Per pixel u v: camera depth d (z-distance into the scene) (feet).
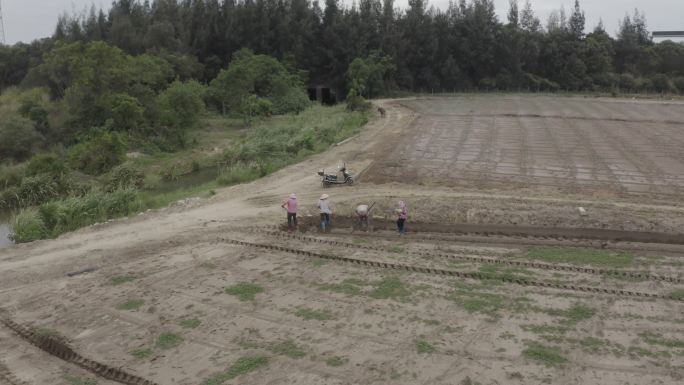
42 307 48.42
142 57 172.14
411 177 91.15
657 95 223.92
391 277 52.49
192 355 40.09
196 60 226.38
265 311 46.26
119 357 40.27
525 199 75.56
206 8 245.86
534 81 255.09
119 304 48.34
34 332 44.29
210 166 120.88
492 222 67.72
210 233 66.08
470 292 48.93
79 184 97.04
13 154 126.11
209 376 37.37
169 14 252.42
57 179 96.78
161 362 39.37
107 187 93.81
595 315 44.34
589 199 77.46
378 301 47.52
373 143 121.08
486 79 257.96
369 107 180.65
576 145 114.73
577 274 52.44
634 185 84.79
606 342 40.27
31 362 40.55
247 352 40.14
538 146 114.52
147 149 132.87
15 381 38.09
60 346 42.06
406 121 150.71
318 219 70.79
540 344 40.06
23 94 173.78
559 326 42.65
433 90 255.50
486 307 45.98
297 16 248.11
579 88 252.42
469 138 124.47
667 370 36.73
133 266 56.59
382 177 91.20
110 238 65.36
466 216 68.95
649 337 40.91
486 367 37.35
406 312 45.44
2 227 79.71
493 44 254.06
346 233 65.92
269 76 201.77
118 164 110.11
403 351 39.58
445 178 90.27
